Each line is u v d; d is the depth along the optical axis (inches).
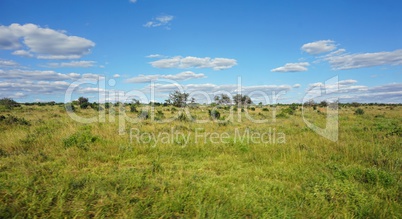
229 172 282.4
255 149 372.5
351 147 366.6
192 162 317.4
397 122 700.0
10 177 240.7
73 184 215.3
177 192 210.7
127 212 180.7
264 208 197.9
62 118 701.9
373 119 812.6
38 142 367.6
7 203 184.1
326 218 188.2
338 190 222.5
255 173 277.0
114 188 213.6
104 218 176.1
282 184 245.4
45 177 241.3
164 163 308.2
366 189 237.5
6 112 944.9
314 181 248.1
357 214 194.7
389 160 305.6
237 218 181.2
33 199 187.5
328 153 351.9
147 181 235.6
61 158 305.1
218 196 207.9
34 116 780.0
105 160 311.9
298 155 335.3
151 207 190.7
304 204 205.9
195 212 186.9
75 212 177.5
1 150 326.6
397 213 192.9
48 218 172.6
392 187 234.8
